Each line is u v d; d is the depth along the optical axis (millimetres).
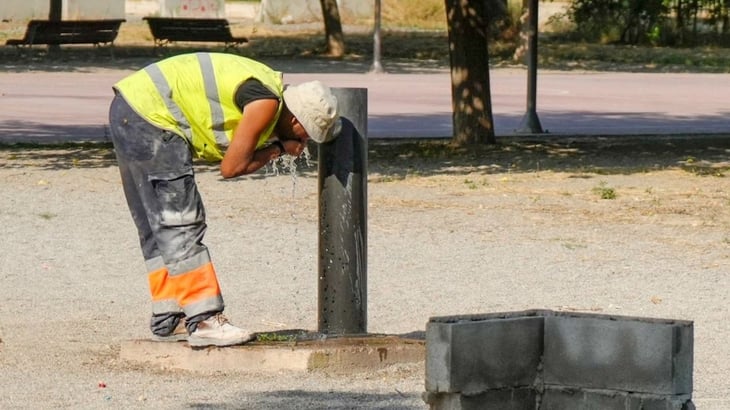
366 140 15719
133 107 14461
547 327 9250
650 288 20672
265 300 19562
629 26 105688
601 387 9094
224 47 93000
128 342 15453
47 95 59312
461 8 41125
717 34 104625
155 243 15289
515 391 9180
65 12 112688
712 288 20719
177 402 13500
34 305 19172
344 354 14969
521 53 88125
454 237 25438
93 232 25797
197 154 14805
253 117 14289
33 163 36594
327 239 15789
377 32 78250
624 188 32406
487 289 20516
